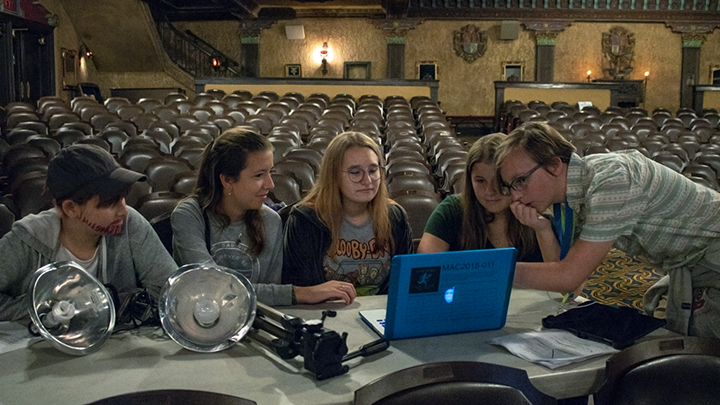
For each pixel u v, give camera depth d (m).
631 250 1.90
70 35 15.85
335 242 2.25
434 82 13.95
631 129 11.41
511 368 1.31
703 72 18.00
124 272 1.89
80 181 1.61
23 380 1.37
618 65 17.91
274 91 13.82
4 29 12.97
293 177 5.07
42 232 1.71
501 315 1.74
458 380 1.27
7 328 1.67
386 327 1.63
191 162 6.42
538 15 17.70
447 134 9.56
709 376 1.36
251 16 17.52
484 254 1.65
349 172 2.17
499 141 2.20
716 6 17.52
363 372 1.44
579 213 1.79
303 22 18.09
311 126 10.18
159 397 1.15
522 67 17.95
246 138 2.03
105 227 1.69
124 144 6.86
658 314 2.19
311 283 2.26
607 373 1.40
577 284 1.69
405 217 2.39
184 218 2.08
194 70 17.86
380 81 13.94
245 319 1.63
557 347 1.57
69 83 15.55
